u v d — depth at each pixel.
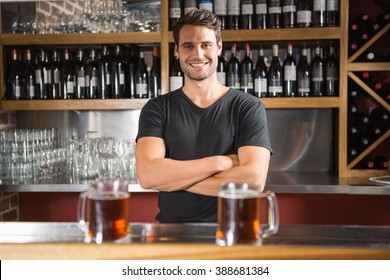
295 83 3.14
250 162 1.71
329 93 3.03
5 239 1.13
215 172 1.69
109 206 1.09
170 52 3.12
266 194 1.13
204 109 1.81
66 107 3.07
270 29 2.97
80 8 3.37
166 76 3.03
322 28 2.94
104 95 3.09
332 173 3.24
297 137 3.33
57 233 1.18
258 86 3.05
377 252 1.05
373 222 3.18
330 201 3.19
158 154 1.78
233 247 1.06
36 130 3.01
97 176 2.94
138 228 1.18
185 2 3.04
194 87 1.82
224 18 3.03
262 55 3.11
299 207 3.20
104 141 2.92
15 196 3.29
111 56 3.12
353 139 3.15
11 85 3.16
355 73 3.16
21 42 3.08
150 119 1.83
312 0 3.03
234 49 3.05
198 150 1.80
